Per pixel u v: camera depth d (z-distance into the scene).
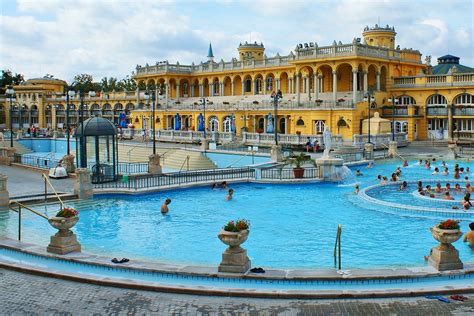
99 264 15.73
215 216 25.36
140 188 31.14
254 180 35.31
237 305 12.87
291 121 68.44
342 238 21.03
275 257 18.28
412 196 30.55
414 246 19.84
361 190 32.12
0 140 71.56
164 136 71.25
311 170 37.16
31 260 16.73
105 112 106.94
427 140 64.06
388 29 77.94
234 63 85.44
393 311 12.40
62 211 17.09
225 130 76.88
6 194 26.67
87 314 12.41
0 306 12.94
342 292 13.34
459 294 13.45
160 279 14.82
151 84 106.44
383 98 68.69
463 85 62.44
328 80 73.75
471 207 26.39
